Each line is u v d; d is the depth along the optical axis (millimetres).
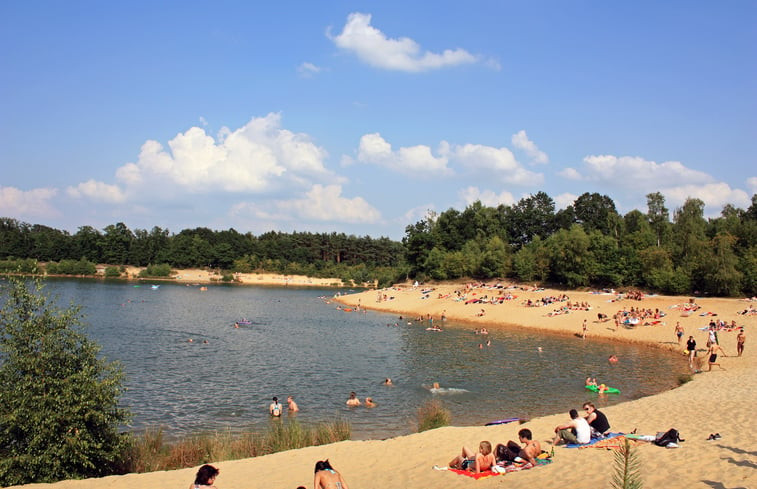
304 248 190000
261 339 55156
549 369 40219
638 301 70000
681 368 39875
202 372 38375
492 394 32438
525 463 14836
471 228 129875
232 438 23234
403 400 31188
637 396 31453
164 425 25938
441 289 102562
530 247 112500
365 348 50469
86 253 163250
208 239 190875
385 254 198125
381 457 17391
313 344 52562
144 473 16953
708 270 69250
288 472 16203
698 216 94250
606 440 16656
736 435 16375
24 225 184625
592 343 53781
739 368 34438
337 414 28234
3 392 16656
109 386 18188
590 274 84812
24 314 17859
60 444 16531
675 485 12062
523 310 73625
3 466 15898
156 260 169500
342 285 168750
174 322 66938
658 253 76875
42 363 17125
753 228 82000
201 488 11703
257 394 32375
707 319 55469
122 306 83812
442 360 44156
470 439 19109
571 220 130500
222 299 106812
